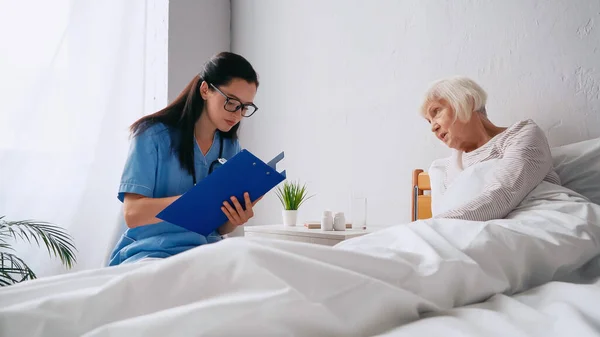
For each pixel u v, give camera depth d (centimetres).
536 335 54
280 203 279
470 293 71
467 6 209
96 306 51
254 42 301
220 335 46
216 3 307
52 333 48
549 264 91
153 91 278
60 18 247
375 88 239
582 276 104
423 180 208
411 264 67
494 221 109
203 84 147
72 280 63
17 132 235
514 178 133
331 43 259
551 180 149
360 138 244
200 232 132
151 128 144
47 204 241
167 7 279
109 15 262
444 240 81
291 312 49
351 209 215
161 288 53
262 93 295
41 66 242
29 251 234
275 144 286
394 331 54
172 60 279
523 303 68
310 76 269
